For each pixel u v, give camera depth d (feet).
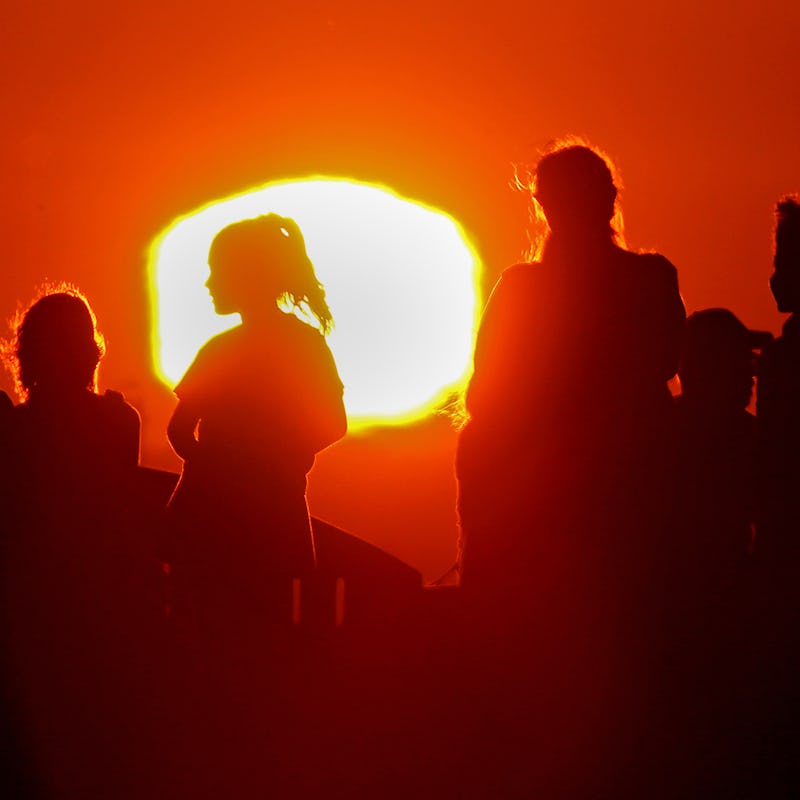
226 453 54.75
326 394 56.03
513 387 52.26
